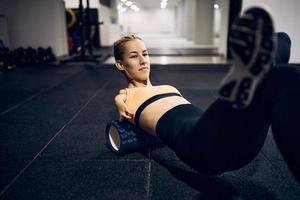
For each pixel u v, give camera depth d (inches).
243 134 36.3
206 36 469.4
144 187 52.4
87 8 238.8
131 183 53.9
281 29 207.5
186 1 649.0
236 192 50.4
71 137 78.2
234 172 57.9
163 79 163.5
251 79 29.6
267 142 74.2
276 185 52.7
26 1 240.1
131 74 59.1
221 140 36.8
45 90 139.0
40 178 56.2
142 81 60.1
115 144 67.9
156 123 50.8
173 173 57.6
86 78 170.6
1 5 239.6
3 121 92.7
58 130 83.8
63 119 94.0
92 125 87.8
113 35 503.2
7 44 219.3
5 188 52.8
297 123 30.4
